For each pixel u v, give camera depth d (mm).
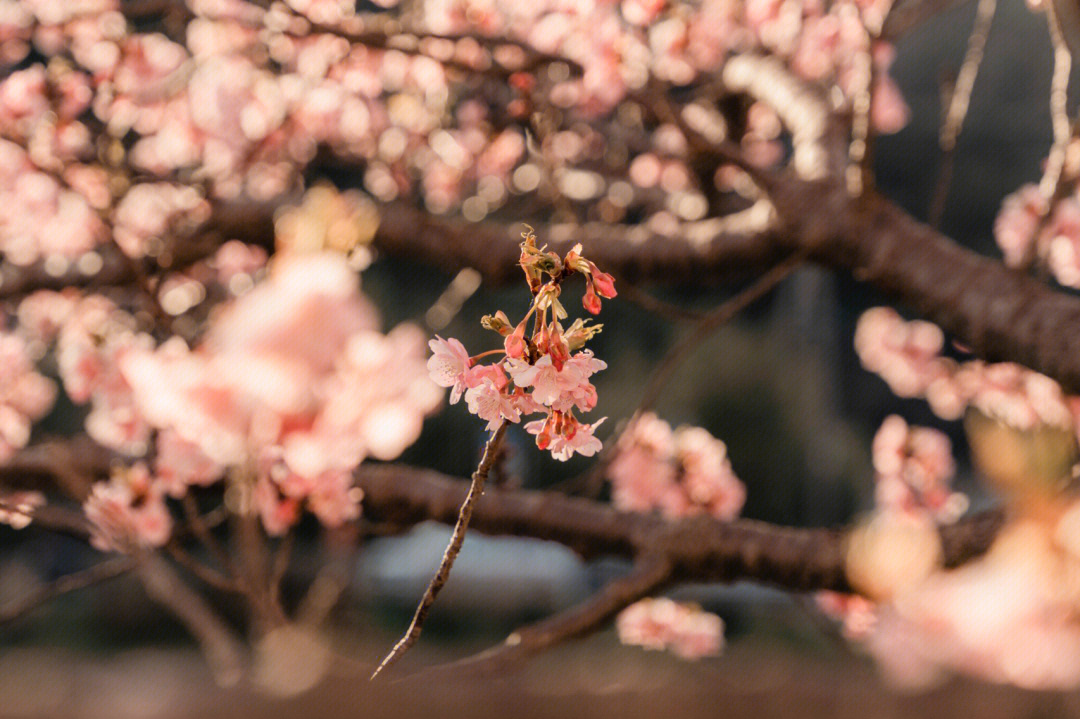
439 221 3279
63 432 10203
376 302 11539
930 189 15336
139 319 3682
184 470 1923
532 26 3836
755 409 12836
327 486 2055
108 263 3674
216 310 3986
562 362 1236
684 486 3645
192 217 3695
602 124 4473
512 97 4121
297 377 1033
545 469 11516
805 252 2791
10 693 618
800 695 624
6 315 4938
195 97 4117
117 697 602
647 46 3283
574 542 2674
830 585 2371
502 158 4777
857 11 2564
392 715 608
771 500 12797
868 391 15055
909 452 3871
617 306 12539
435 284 11789
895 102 4555
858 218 2697
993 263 2475
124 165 3699
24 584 11344
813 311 13500
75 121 3334
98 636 9773
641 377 12469
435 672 963
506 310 11516
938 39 14180
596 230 3207
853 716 604
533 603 11133
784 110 3598
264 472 1913
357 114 4266
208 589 7672
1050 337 2215
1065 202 3297
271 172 4391
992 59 14219
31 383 3807
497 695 631
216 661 1017
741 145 4105
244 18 3373
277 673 637
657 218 4352
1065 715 550
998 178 15023
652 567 2518
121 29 3734
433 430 11156
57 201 3945
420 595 10992
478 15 3566
